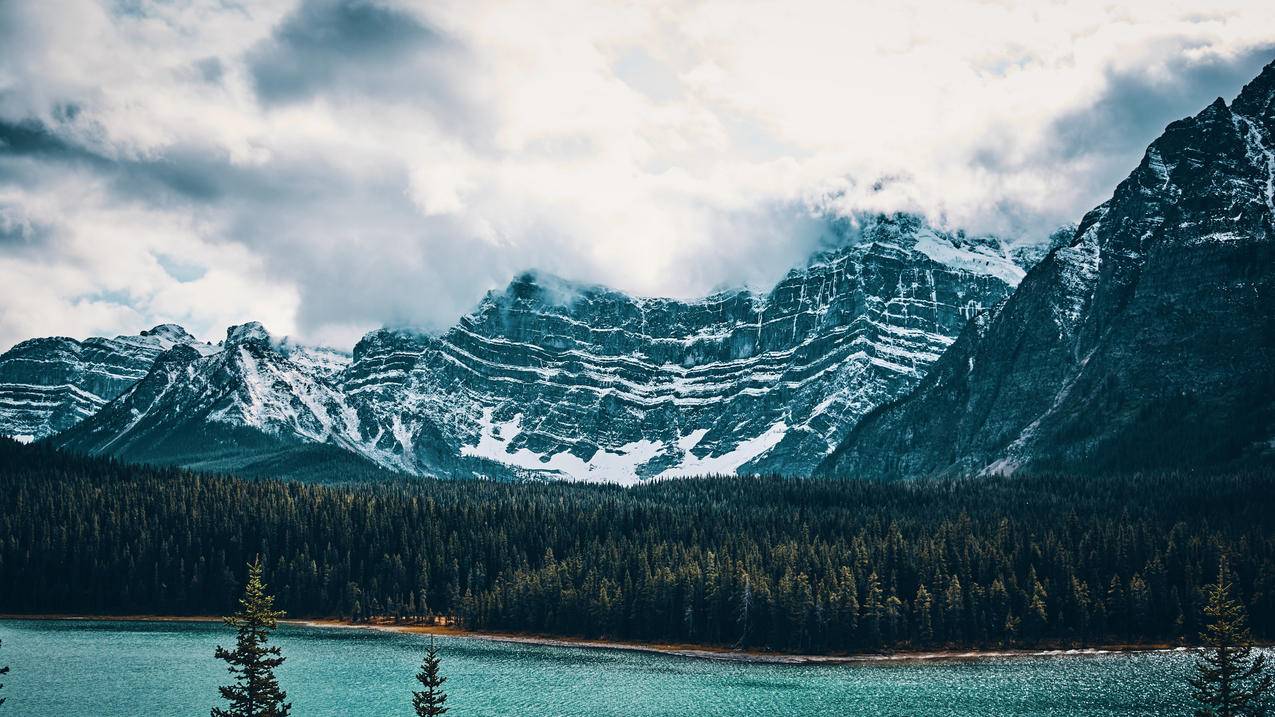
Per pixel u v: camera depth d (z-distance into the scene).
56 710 195.12
